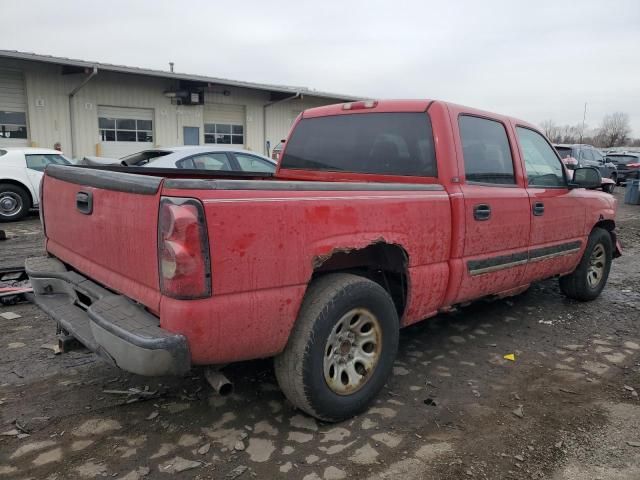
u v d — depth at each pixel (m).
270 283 2.73
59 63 16.20
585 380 3.89
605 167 22.78
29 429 3.03
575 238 5.32
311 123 4.77
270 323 2.76
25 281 5.68
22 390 3.50
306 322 2.93
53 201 3.67
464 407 3.44
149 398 3.42
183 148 9.12
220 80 19.97
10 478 2.60
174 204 2.44
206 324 2.53
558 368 4.10
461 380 3.85
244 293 2.65
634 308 5.75
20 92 16.83
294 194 2.83
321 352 2.96
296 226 2.81
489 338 4.73
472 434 3.11
